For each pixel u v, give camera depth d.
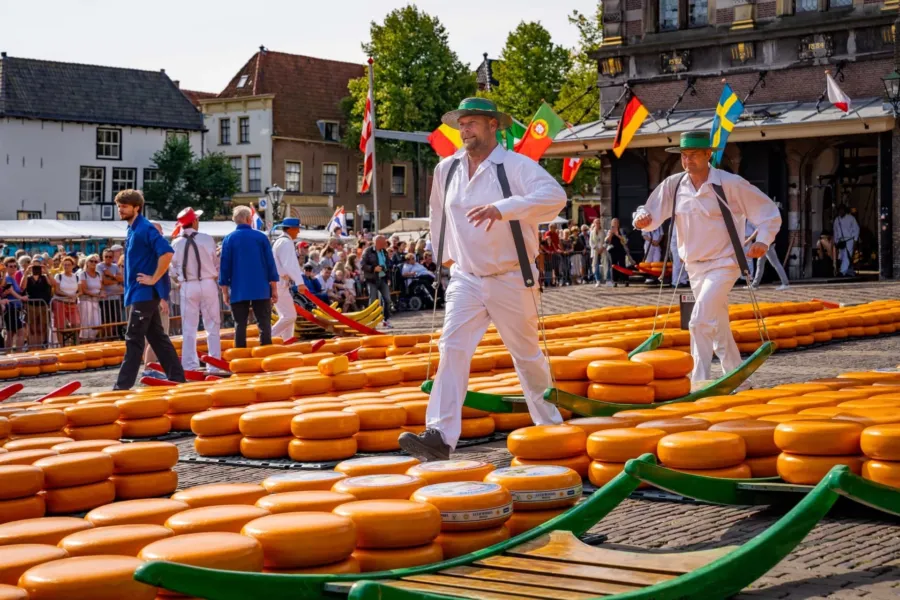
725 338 10.29
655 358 8.59
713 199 10.00
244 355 13.71
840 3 30.17
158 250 12.37
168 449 6.77
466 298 7.36
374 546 4.46
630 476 5.11
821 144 30.20
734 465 5.91
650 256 31.28
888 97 28.39
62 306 20.94
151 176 63.19
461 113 7.29
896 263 29.20
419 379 10.09
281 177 68.81
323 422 7.91
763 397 7.51
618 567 4.28
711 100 32.47
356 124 64.81
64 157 59.75
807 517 4.34
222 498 5.01
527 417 8.94
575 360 8.47
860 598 4.27
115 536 4.22
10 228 39.72
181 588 3.48
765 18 31.28
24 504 5.98
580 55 47.47
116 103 62.00
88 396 10.04
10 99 58.22
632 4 33.59
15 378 16.81
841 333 16.28
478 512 4.77
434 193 7.62
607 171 33.53
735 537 5.32
